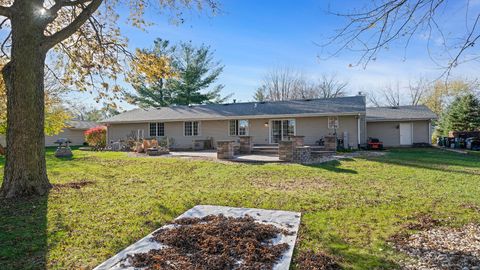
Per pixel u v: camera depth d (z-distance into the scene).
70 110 21.02
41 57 6.11
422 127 19.95
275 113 17.92
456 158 12.44
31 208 4.91
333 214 4.61
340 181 7.45
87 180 7.79
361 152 15.27
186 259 2.96
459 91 25.73
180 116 19.95
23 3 5.81
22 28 5.79
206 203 5.42
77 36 8.69
